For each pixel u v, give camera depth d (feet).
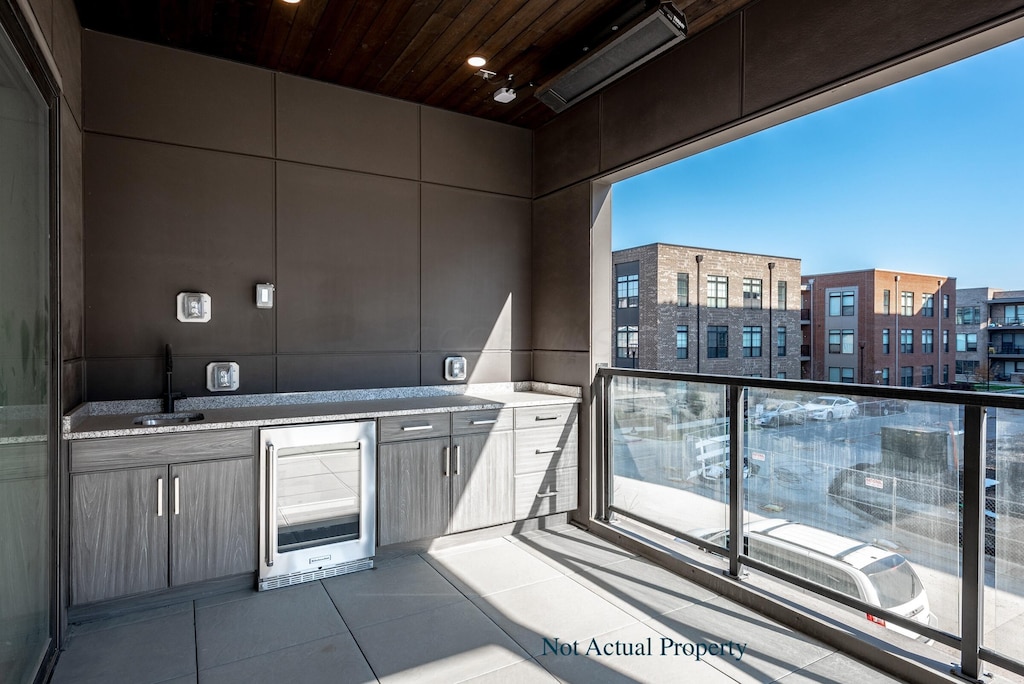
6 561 5.20
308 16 9.20
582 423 12.49
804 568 8.07
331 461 9.60
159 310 10.14
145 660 7.06
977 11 6.11
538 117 13.51
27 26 5.89
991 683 6.08
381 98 12.28
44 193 6.84
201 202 10.48
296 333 11.39
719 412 9.38
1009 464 5.98
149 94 10.03
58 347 7.27
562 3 8.80
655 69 10.49
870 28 7.13
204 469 8.59
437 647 7.41
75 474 7.68
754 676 6.75
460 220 13.33
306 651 7.29
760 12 8.52
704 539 9.70
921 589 6.73
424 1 8.73
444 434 10.75
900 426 6.94
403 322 12.57
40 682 6.33
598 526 11.91
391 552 10.49
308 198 11.50
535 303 14.19
